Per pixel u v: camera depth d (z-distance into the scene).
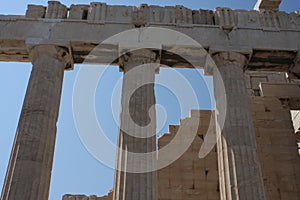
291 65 22.12
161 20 22.11
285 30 22.11
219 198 22.73
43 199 16.78
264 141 24.23
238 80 20.09
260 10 23.91
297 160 23.67
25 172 16.64
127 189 16.45
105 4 22.56
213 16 22.92
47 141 17.98
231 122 18.58
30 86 19.23
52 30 21.11
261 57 21.73
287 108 25.50
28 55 21.59
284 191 22.73
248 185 16.84
